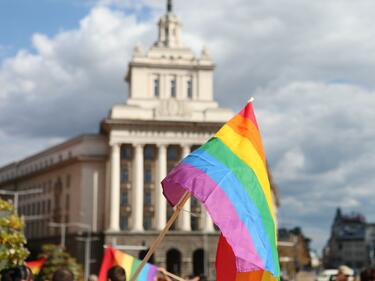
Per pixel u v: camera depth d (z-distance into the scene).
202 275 24.80
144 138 127.62
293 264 153.38
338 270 20.06
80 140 135.12
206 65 135.12
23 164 166.62
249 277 11.77
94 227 131.00
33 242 149.12
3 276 11.11
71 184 137.75
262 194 11.58
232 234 10.79
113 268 13.16
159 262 122.94
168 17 141.88
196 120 128.75
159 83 134.25
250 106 12.59
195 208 126.12
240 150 11.92
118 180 125.94
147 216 127.88
